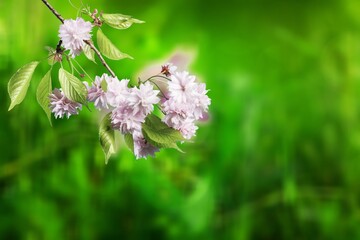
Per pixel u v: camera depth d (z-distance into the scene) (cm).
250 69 319
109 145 136
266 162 260
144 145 138
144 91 134
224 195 248
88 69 254
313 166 269
